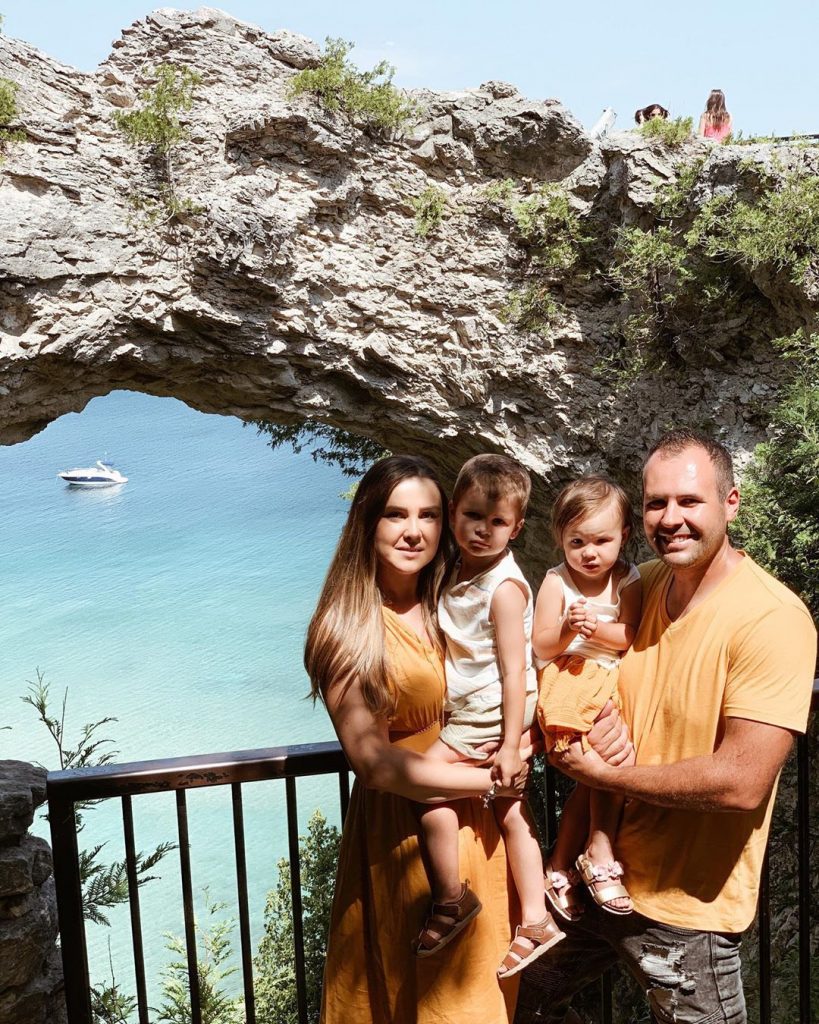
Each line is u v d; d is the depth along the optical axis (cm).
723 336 1438
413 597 238
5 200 1355
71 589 5444
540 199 1539
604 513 236
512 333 1605
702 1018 231
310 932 1068
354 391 1689
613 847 241
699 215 1351
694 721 223
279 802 2547
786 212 1264
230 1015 893
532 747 236
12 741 3375
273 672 3972
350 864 243
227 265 1462
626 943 241
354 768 223
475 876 233
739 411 1450
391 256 1582
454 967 232
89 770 253
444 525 235
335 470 8806
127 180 1448
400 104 1521
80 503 8100
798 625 217
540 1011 266
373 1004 242
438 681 229
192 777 250
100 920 620
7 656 4344
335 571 228
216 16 1458
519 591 228
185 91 1436
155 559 6072
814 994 890
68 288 1412
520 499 225
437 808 228
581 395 1602
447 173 1580
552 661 242
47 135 1387
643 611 246
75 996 268
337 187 1530
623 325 1528
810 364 1298
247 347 1555
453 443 1744
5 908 316
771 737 211
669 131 1402
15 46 1370
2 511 7931
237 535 6606
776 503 1076
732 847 226
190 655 4234
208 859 2289
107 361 1498
